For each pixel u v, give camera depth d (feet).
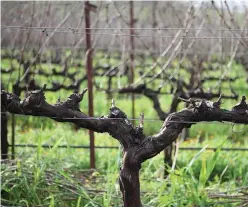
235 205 15.44
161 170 19.48
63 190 16.06
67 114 11.57
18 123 28.14
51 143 23.57
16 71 35.32
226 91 36.83
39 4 25.25
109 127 11.61
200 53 29.84
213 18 27.58
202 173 15.69
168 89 36.45
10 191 15.57
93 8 20.90
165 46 31.50
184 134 25.93
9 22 27.32
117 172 16.69
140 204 11.69
